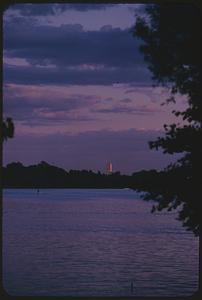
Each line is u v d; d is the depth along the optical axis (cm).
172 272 4609
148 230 8106
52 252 6038
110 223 9294
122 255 5959
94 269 5194
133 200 15800
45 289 4047
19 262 5222
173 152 468
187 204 459
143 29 466
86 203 14088
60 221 9512
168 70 464
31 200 15225
